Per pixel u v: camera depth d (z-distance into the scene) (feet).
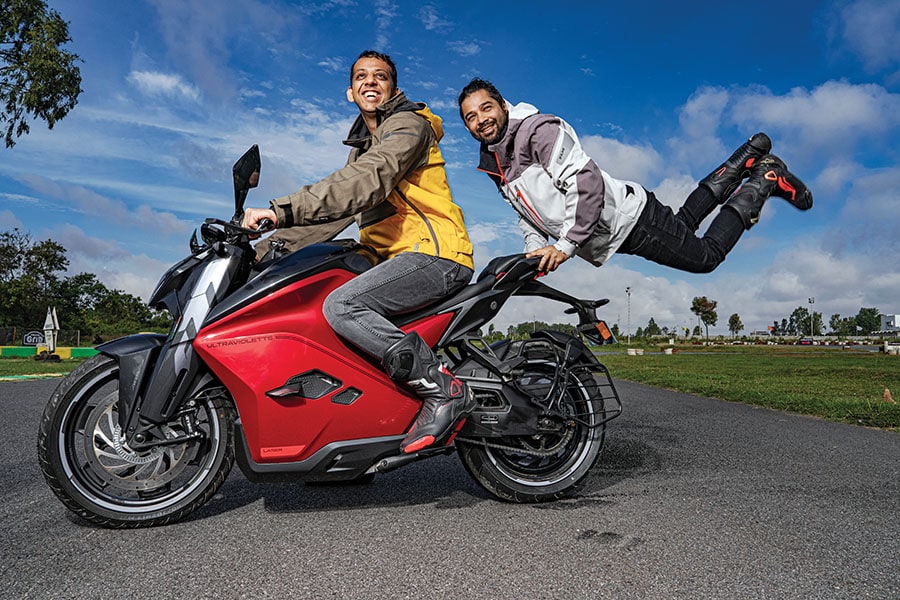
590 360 9.52
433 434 7.99
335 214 7.96
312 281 8.13
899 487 9.52
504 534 7.32
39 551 6.81
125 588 5.80
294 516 8.09
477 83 10.68
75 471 7.64
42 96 73.41
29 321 195.11
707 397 25.35
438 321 8.82
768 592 5.68
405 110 8.89
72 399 7.68
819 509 8.30
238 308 7.85
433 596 5.61
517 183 10.77
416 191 8.77
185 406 8.00
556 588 5.77
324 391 8.07
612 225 10.99
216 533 7.41
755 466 11.11
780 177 12.82
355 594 5.66
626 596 5.59
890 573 6.12
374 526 7.65
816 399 21.68
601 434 9.34
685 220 12.73
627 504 8.63
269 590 5.75
